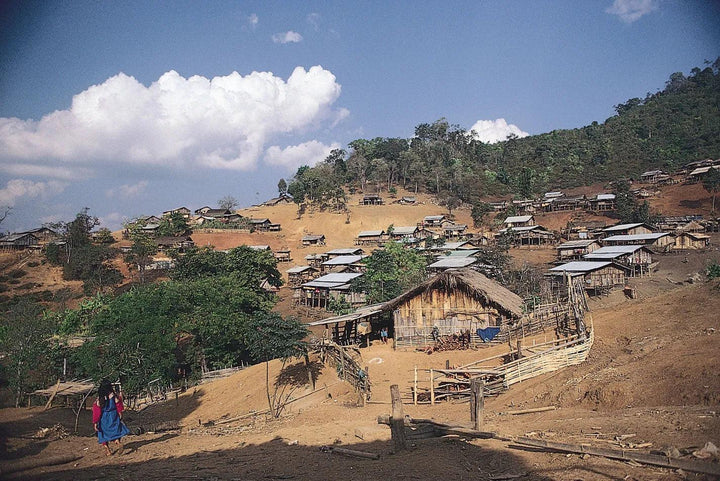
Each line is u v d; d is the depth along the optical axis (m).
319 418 18.23
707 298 22.84
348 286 61.12
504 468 9.12
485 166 170.38
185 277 56.16
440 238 92.31
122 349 27.94
